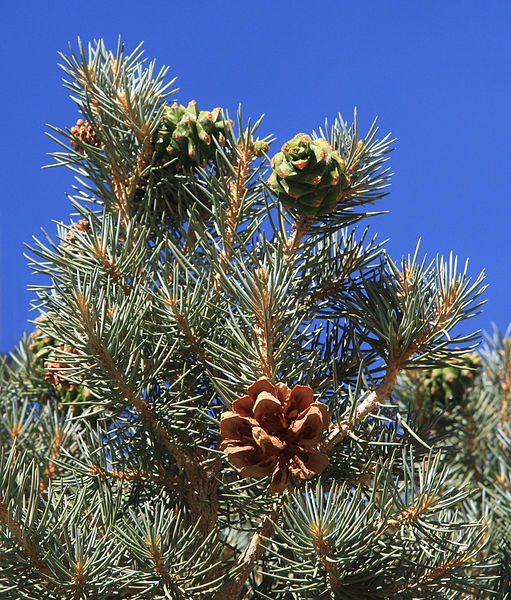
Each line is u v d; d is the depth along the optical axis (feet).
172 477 4.00
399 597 3.83
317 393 3.96
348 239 4.12
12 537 3.63
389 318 3.86
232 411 3.63
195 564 3.80
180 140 4.12
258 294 3.75
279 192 3.87
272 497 3.89
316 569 3.64
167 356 3.85
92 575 3.63
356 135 4.05
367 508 3.63
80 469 3.98
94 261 3.97
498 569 4.15
